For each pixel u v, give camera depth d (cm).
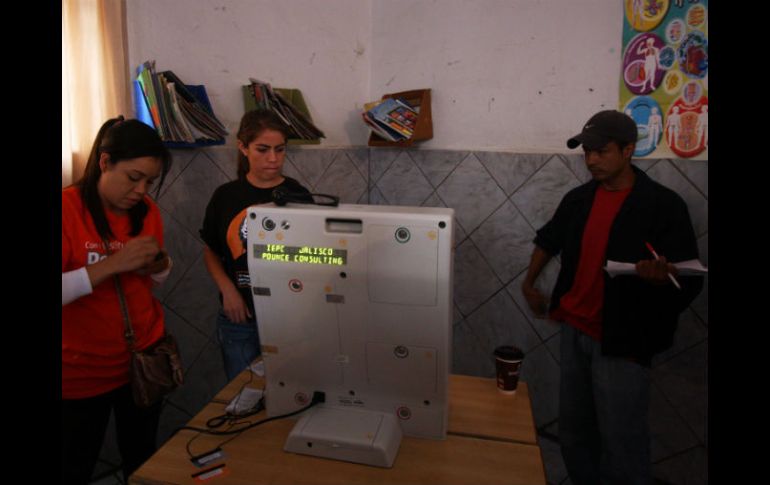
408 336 120
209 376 259
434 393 124
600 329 189
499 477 114
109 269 136
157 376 146
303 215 120
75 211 142
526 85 245
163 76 210
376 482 112
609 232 186
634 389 182
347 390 129
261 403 142
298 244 121
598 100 229
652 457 227
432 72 270
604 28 224
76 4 189
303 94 275
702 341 208
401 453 121
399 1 278
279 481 112
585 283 193
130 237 153
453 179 267
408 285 116
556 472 253
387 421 125
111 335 148
